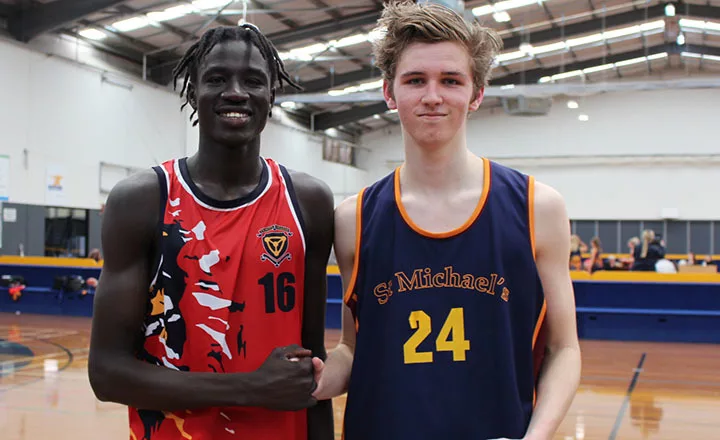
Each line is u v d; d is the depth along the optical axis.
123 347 1.22
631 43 16.61
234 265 1.27
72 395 4.23
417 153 1.27
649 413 3.92
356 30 13.18
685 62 18.16
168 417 1.26
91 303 8.92
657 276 7.25
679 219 17.67
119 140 12.45
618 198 18.20
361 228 1.30
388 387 1.22
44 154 11.00
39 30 10.60
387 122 20.80
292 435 1.32
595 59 17.39
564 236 1.26
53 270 9.30
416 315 1.23
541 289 1.24
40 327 7.64
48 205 11.05
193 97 1.37
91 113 11.90
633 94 18.27
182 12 11.34
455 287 1.23
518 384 1.23
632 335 7.22
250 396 1.18
